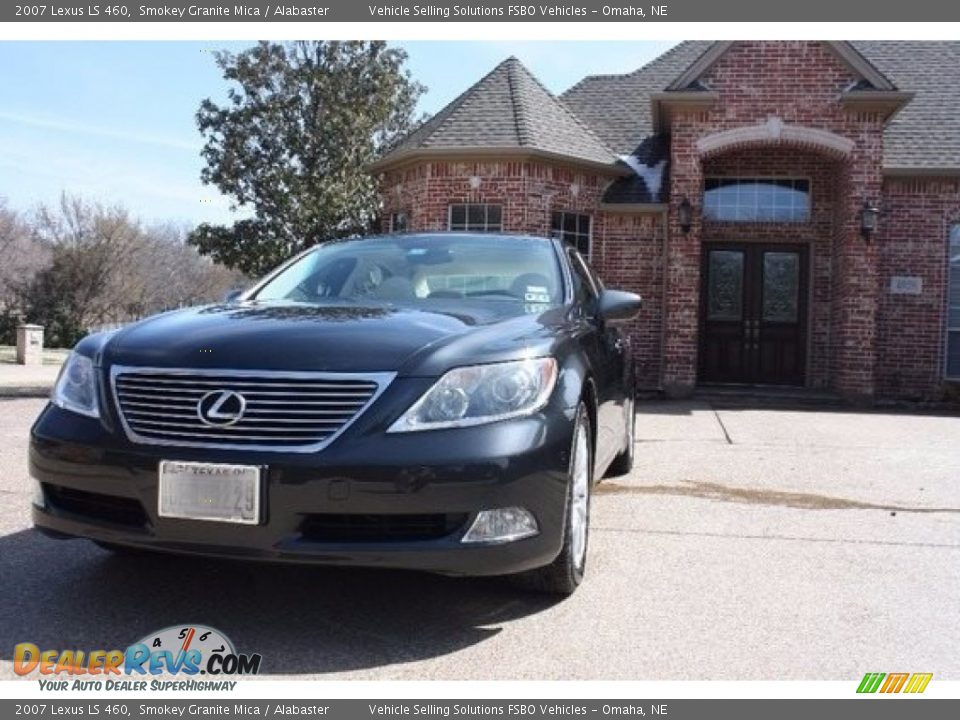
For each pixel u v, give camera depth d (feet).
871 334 41.16
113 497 10.52
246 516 9.78
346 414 10.02
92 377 11.07
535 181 43.09
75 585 12.29
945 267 43.57
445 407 10.16
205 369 10.33
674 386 42.52
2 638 10.49
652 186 45.78
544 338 11.80
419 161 44.45
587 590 12.69
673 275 42.78
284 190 47.75
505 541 10.14
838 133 41.42
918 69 51.98
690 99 41.86
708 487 20.27
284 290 15.17
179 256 149.07
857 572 13.80
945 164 43.32
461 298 14.21
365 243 16.76
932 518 17.52
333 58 50.47
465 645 10.59
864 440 28.53
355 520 9.99
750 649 10.64
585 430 12.84
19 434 26.43
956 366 44.06
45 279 112.68
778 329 45.88
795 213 45.57
